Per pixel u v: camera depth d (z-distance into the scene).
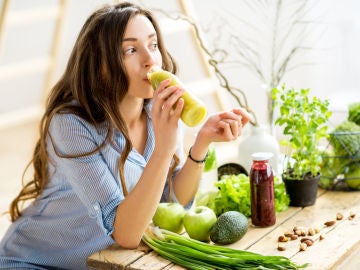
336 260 1.50
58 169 1.86
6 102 5.51
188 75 4.48
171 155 1.60
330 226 1.74
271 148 2.14
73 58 1.84
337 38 3.73
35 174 1.96
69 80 1.84
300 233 1.68
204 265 1.52
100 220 1.65
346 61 3.76
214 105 4.37
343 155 2.04
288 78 3.85
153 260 1.58
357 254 1.71
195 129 4.34
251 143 2.16
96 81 1.74
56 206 1.91
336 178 2.10
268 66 3.92
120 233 1.64
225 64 4.09
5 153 4.49
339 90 3.82
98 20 1.74
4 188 3.69
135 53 1.71
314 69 3.76
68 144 1.71
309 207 1.92
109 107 1.73
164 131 1.57
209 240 1.72
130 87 1.74
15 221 2.00
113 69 1.70
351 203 1.94
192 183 1.95
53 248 1.95
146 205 1.61
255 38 3.93
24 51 5.29
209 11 4.11
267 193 1.76
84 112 1.76
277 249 1.60
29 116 4.83
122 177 1.75
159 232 1.66
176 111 1.54
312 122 1.90
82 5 4.90
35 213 1.95
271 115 2.39
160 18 4.13
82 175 1.68
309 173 1.98
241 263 1.49
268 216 1.77
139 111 1.89
